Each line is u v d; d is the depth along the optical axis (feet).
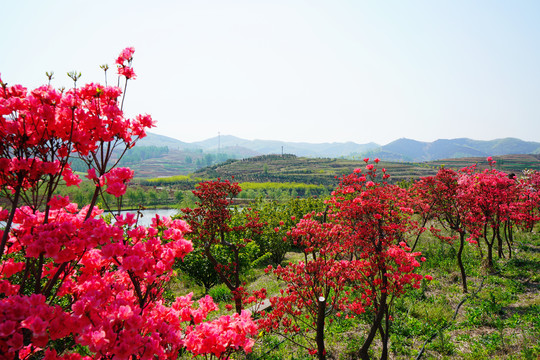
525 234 48.49
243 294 23.45
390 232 20.27
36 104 7.89
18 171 8.23
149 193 203.21
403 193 36.35
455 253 40.78
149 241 9.14
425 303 28.40
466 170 47.96
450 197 33.91
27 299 7.25
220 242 25.09
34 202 8.90
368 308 24.77
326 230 20.01
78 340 7.39
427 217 37.81
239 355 20.33
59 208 9.12
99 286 9.14
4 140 8.05
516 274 32.94
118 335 7.93
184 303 11.18
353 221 21.57
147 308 10.48
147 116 10.37
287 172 380.78
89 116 8.94
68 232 8.07
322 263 19.44
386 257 19.84
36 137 8.41
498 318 23.93
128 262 8.34
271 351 21.57
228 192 25.44
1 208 9.47
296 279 19.10
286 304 19.71
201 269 38.50
